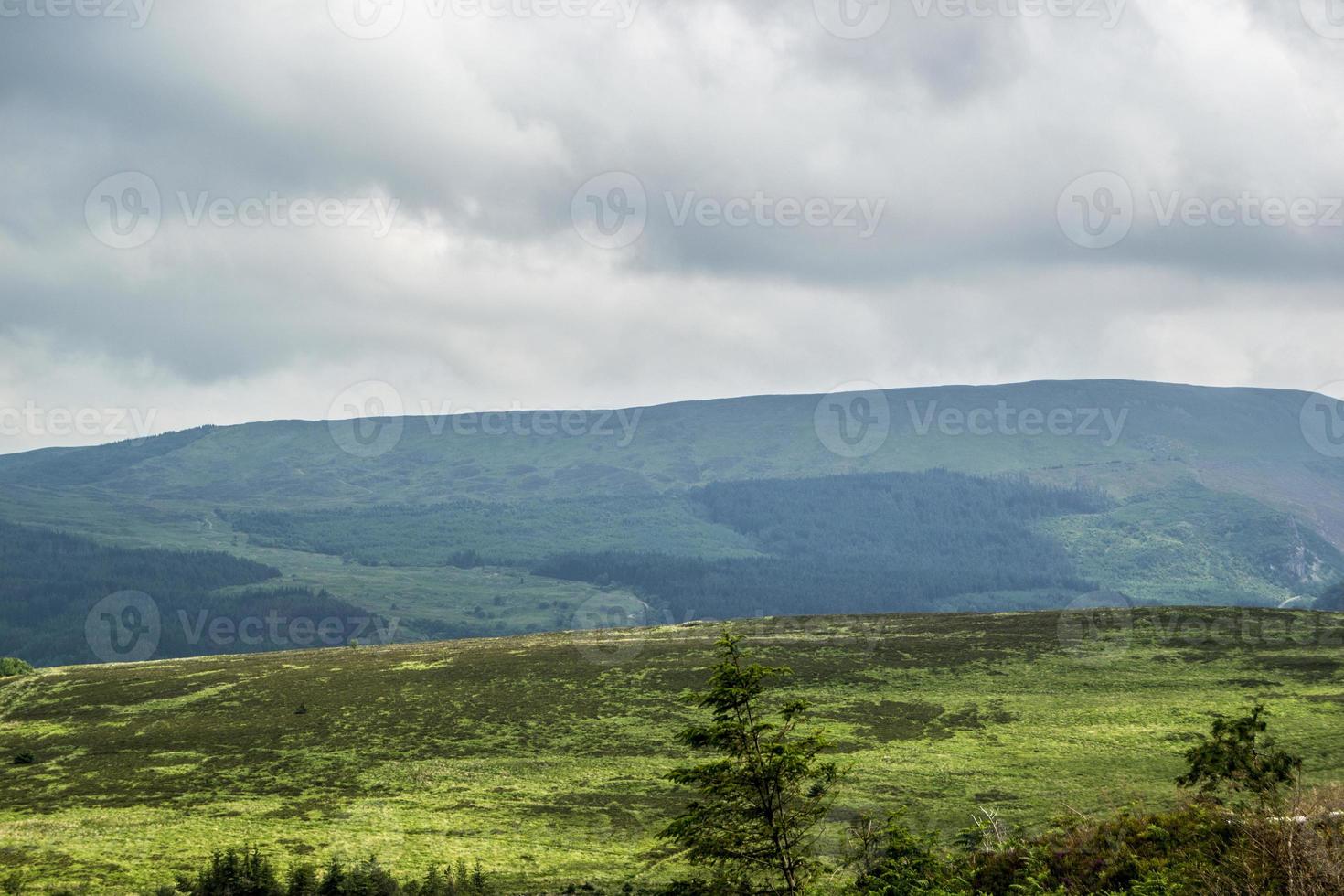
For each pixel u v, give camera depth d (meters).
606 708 84.69
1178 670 84.88
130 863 52.12
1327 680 77.69
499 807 63.16
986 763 64.75
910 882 19.70
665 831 20.19
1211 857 16.58
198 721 86.25
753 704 20.39
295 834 58.12
